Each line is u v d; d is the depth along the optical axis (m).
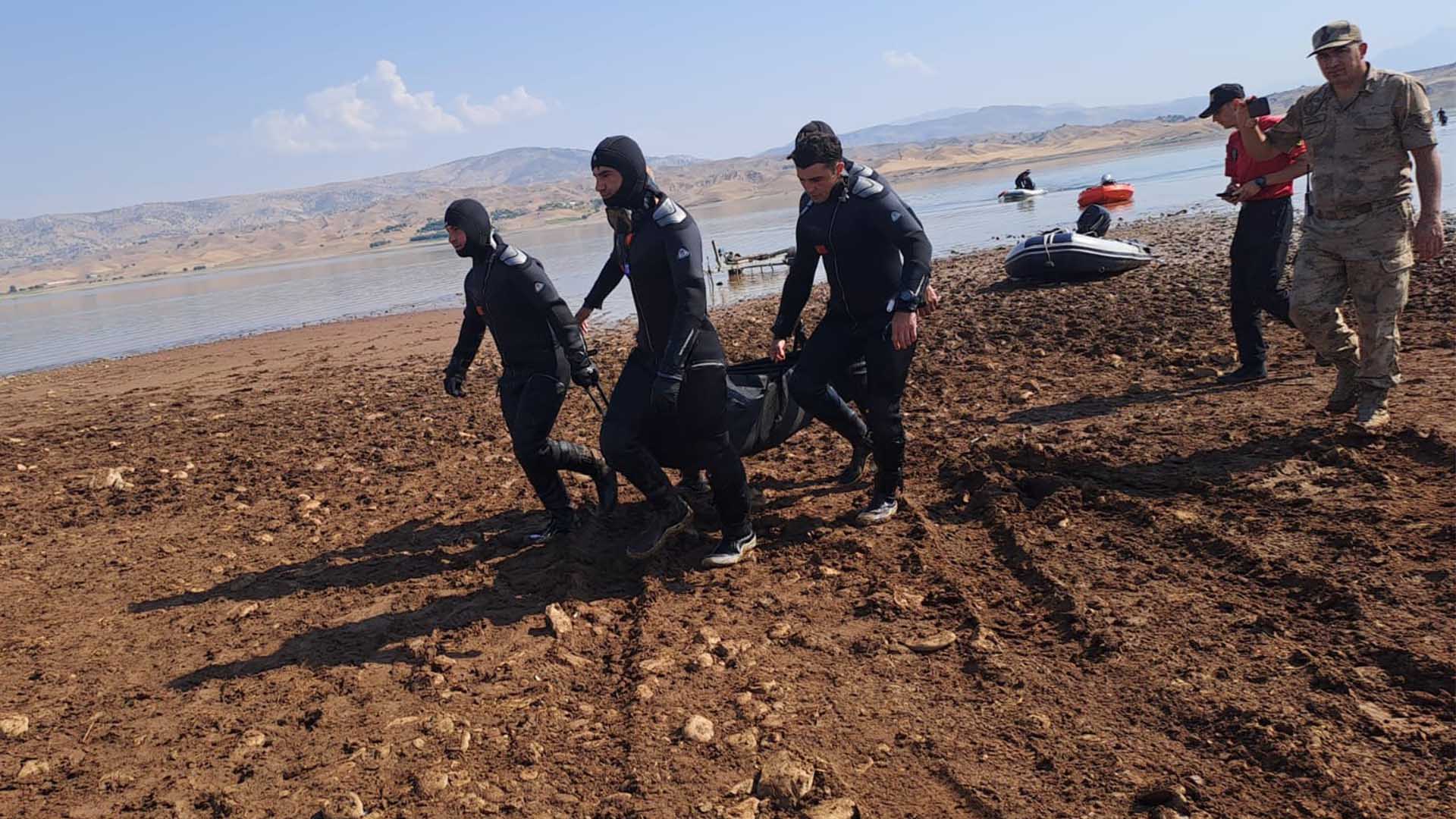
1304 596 4.35
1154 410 7.41
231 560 6.70
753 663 4.49
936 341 11.45
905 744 3.74
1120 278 14.98
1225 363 8.59
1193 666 3.97
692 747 3.86
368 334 21.05
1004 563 5.26
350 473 8.74
